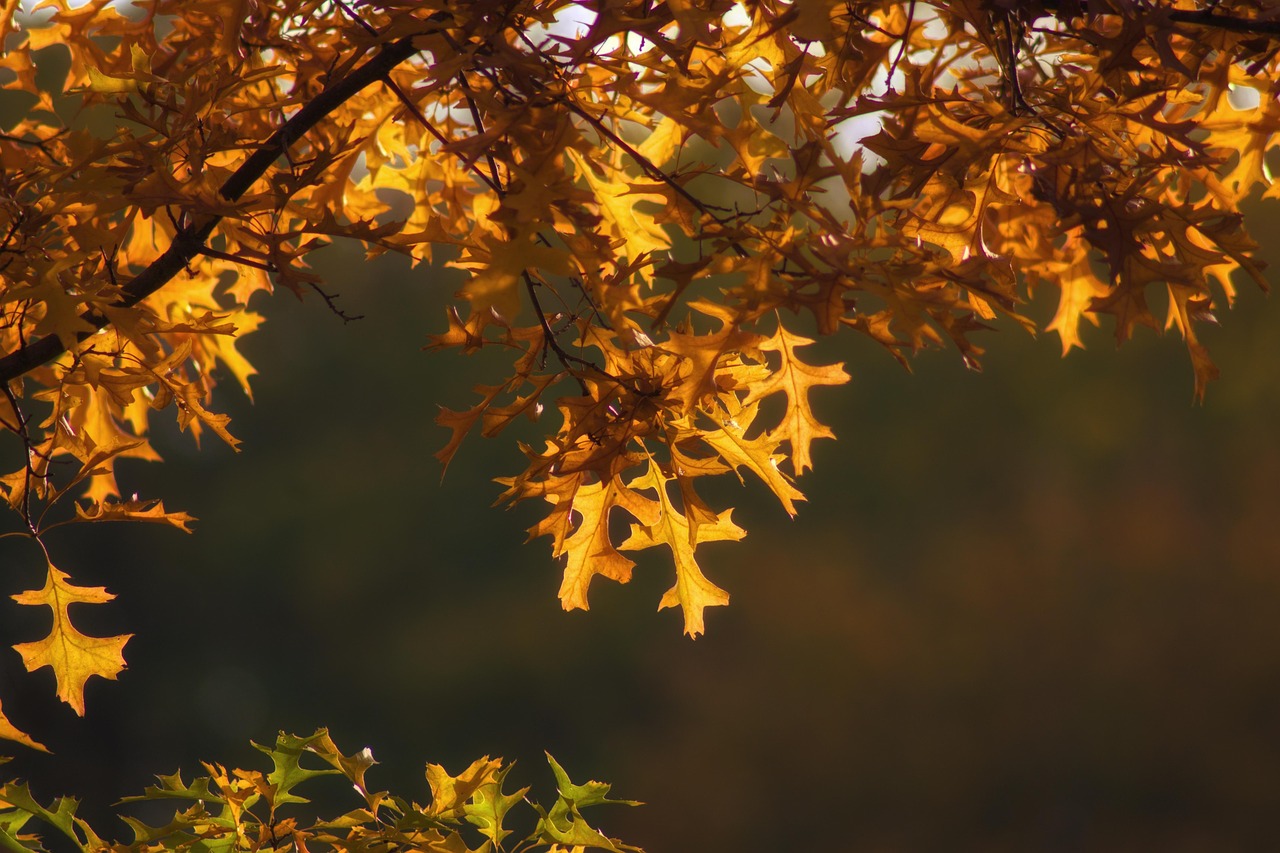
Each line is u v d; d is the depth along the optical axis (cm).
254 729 2905
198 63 299
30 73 377
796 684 2656
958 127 287
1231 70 333
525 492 311
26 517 332
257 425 3097
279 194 288
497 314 297
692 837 2544
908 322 254
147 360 322
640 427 295
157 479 3025
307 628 3009
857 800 2566
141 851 315
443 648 2869
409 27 267
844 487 2923
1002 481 2927
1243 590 2597
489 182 295
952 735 2583
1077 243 386
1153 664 2570
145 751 2797
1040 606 2672
